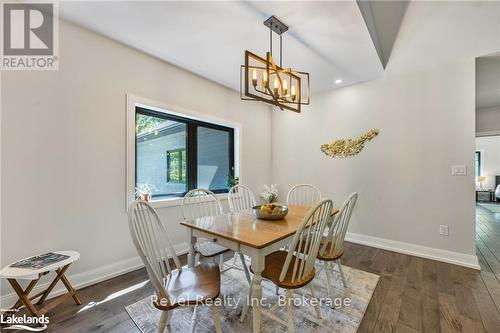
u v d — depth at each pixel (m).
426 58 2.79
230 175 3.90
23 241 1.81
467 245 2.60
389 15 2.56
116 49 2.34
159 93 2.71
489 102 3.99
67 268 1.89
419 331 1.55
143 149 2.87
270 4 1.75
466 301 1.89
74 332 1.53
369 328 1.58
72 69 2.05
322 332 1.54
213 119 3.39
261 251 1.41
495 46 2.40
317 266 2.51
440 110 2.76
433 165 2.81
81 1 1.75
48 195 1.93
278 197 4.32
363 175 3.34
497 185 7.68
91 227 2.18
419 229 2.90
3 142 1.73
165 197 3.05
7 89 1.75
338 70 2.92
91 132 2.17
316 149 3.83
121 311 1.75
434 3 2.71
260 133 4.24
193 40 2.28
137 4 1.77
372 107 3.25
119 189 2.38
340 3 1.73
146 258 1.21
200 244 2.21
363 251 3.02
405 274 2.36
